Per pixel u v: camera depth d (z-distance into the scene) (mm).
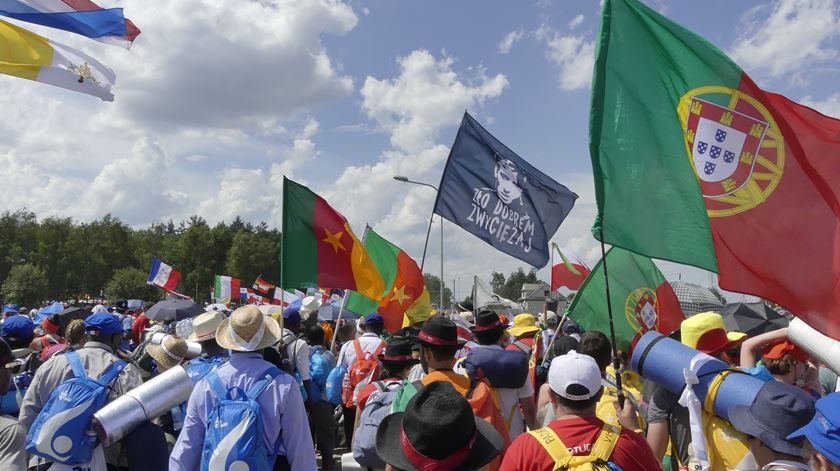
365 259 7668
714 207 3963
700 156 4023
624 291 5938
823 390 6031
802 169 3959
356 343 8359
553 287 11516
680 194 3963
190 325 7324
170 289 24906
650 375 3791
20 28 5566
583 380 2902
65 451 4004
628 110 4027
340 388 8055
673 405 3982
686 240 3918
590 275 5914
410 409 2648
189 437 3781
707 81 4086
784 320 8523
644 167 3969
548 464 2729
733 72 4055
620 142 3977
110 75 6254
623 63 4082
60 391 4180
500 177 8172
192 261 93250
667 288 6238
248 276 90188
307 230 7266
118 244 104875
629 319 5863
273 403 3775
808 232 3922
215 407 3689
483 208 8055
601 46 4070
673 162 4008
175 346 5707
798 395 2906
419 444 2562
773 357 4434
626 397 3943
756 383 3219
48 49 5711
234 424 3594
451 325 3916
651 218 3906
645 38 4137
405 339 5473
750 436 3016
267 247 93438
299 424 3842
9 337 6090
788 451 2785
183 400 4297
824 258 3867
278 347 6672
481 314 5387
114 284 85875
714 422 3396
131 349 13867
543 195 8391
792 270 3887
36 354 7781
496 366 4449
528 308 36125
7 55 5473
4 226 96312
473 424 2609
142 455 4117
